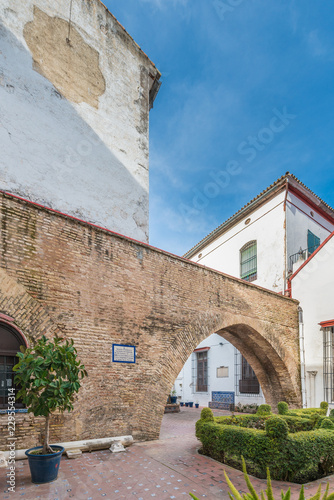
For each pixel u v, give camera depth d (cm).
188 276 1034
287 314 1388
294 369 1337
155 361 879
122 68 1252
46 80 1002
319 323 1335
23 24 978
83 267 779
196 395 1975
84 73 1117
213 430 682
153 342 887
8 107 900
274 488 532
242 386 1630
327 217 1900
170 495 486
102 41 1202
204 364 1953
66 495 469
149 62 1377
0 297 632
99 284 801
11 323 639
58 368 530
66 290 735
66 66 1068
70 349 545
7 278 648
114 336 802
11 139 891
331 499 233
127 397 796
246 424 782
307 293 1431
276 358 1305
